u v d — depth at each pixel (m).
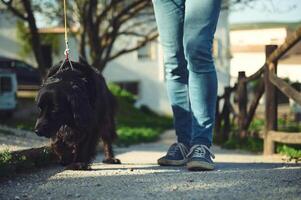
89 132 4.00
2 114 14.45
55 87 3.67
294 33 5.88
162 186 3.15
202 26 3.72
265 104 6.49
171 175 3.54
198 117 3.82
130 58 24.33
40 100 3.67
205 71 3.78
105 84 4.48
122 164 4.73
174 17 3.98
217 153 6.83
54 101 3.64
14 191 3.21
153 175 3.57
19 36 22.81
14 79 14.58
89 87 3.90
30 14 11.18
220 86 25.00
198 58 3.74
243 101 7.88
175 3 3.95
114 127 5.01
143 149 7.96
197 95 3.81
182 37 4.01
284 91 5.98
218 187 3.08
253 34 27.39
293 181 3.19
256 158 5.76
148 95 24.69
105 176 3.63
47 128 3.66
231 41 28.50
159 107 24.73
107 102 4.49
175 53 4.05
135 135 12.02
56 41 22.00
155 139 12.59
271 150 6.29
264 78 6.51
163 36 4.05
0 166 3.60
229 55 25.06
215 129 9.72
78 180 3.51
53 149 3.95
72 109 3.66
